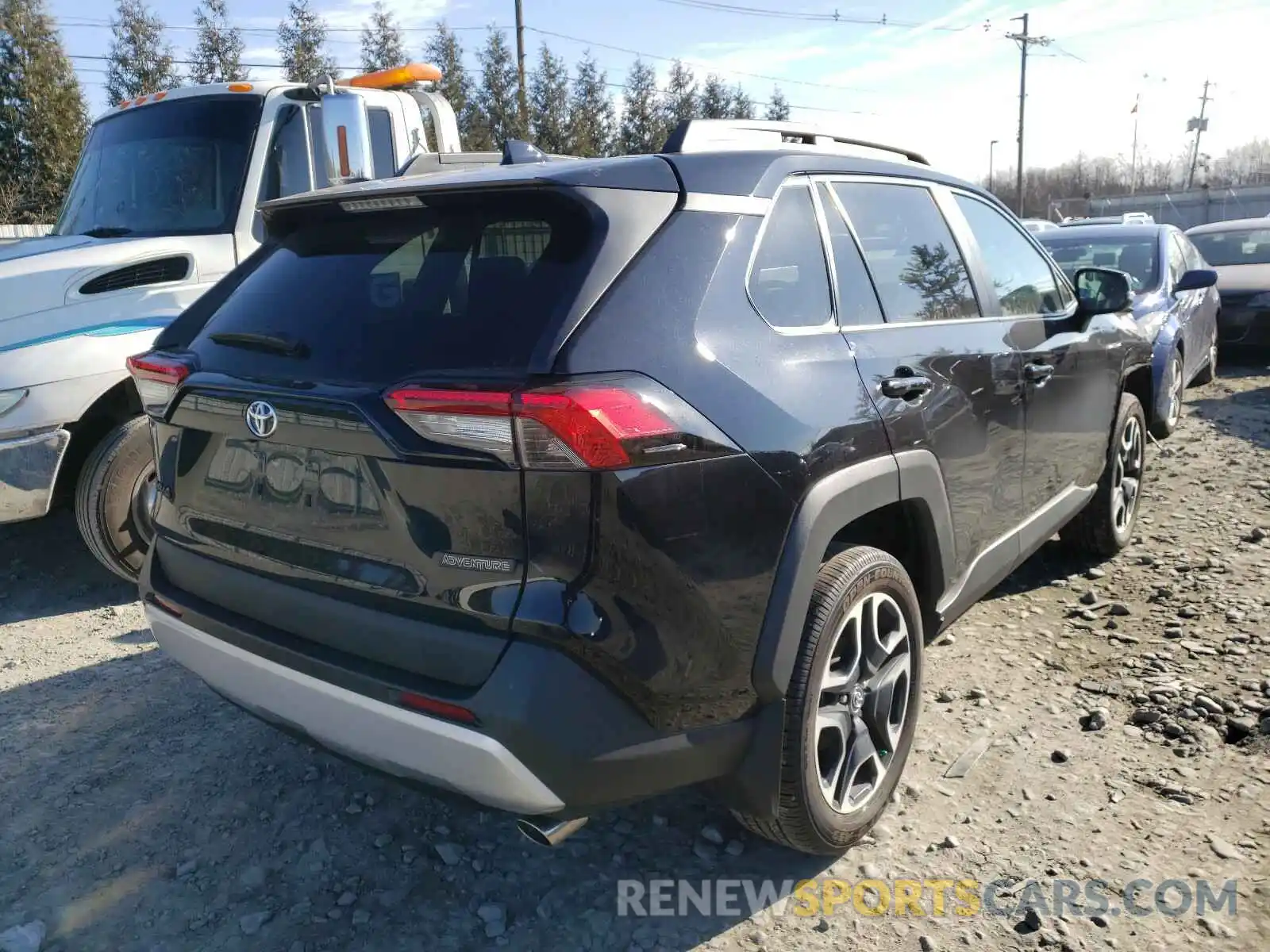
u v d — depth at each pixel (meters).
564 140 28.67
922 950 2.29
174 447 2.64
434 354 2.09
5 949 2.34
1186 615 4.04
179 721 3.45
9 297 4.21
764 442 2.23
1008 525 3.49
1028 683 3.54
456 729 1.97
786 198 2.64
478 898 2.53
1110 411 4.35
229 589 2.49
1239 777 2.88
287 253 2.70
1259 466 6.25
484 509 1.95
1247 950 2.24
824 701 2.49
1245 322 10.02
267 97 5.16
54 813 2.90
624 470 1.95
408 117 6.11
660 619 2.03
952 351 3.05
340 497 2.17
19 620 4.45
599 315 2.05
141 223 5.01
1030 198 72.00
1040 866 2.55
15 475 4.18
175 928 2.43
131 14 23.28
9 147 21.30
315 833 2.80
